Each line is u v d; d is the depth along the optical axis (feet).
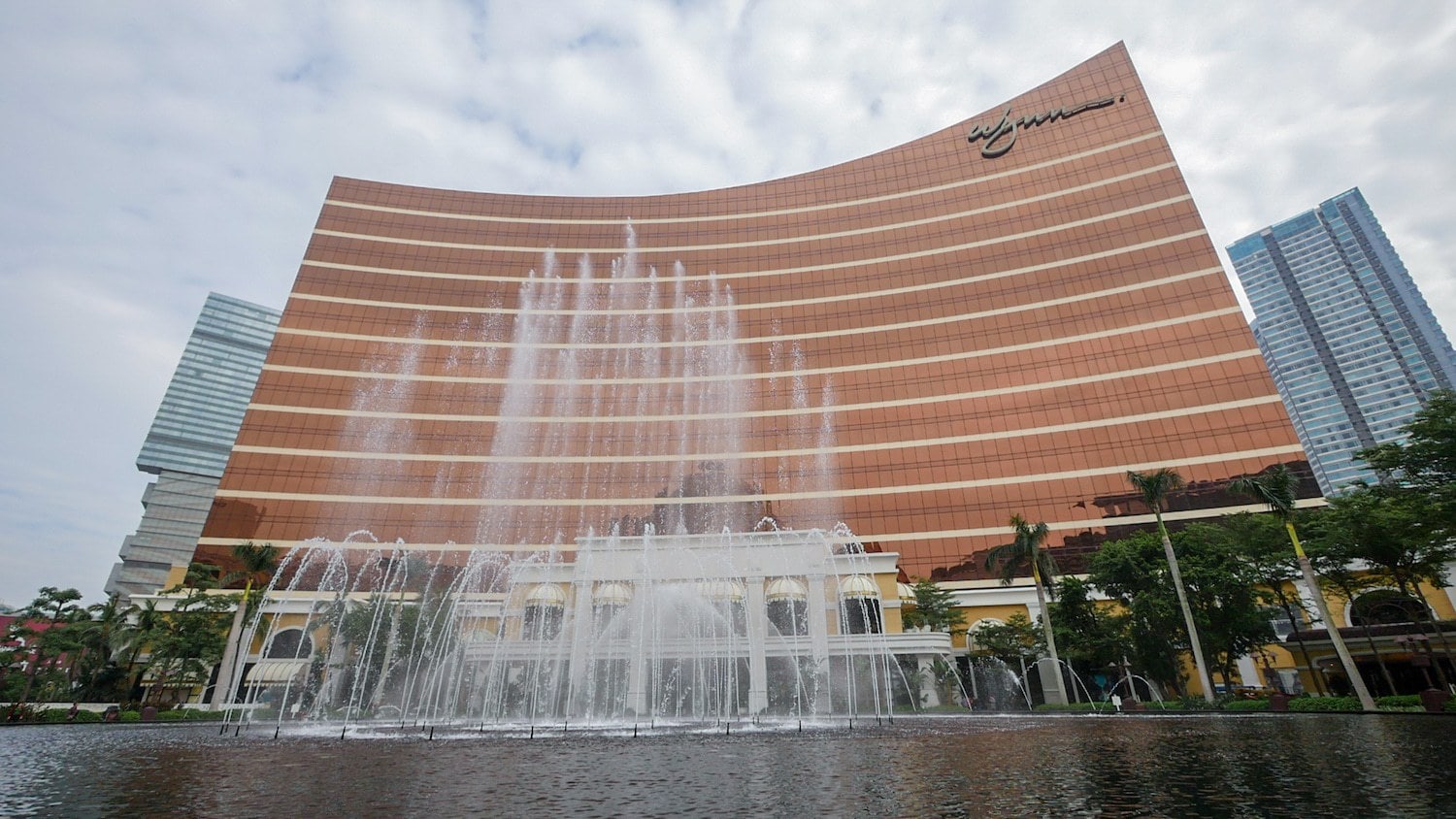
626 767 38.83
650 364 226.17
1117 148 225.15
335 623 136.77
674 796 28.94
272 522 185.98
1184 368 184.96
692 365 224.94
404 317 228.43
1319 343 527.81
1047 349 200.75
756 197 261.65
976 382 202.59
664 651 118.01
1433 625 98.48
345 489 195.21
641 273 247.09
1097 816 24.04
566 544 192.44
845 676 117.80
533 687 119.65
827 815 24.49
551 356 227.81
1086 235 214.48
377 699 130.31
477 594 170.30
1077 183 224.53
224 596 139.74
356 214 245.24
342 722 100.32
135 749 52.03
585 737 61.46
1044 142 236.84
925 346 213.05
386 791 30.76
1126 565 114.01
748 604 123.85
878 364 214.07
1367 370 503.20
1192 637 102.78
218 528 182.19
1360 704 86.12
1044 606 116.37
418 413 211.61
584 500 200.03
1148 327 193.88
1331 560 107.34
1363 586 110.63
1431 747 43.62
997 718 89.66
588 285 244.01
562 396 220.02
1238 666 146.30
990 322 210.79
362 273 233.76
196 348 551.59
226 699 119.65
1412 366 485.56
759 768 37.93
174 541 456.45
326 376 212.43
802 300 233.14
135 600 138.10
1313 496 159.84
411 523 192.75
